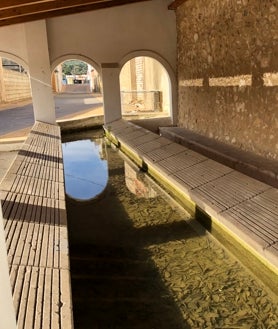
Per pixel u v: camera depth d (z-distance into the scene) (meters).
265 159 5.32
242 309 2.73
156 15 9.24
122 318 2.67
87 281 3.12
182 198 4.89
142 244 3.79
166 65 9.53
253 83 5.67
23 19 8.05
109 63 9.34
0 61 16.89
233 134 6.51
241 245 3.42
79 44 9.11
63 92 26.84
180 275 3.21
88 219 4.53
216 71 6.97
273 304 2.78
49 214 3.44
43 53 8.89
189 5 8.11
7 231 2.92
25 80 22.06
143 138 7.49
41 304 2.12
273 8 4.96
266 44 5.21
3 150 7.94
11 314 0.71
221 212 3.65
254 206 3.59
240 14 5.86
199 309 2.75
